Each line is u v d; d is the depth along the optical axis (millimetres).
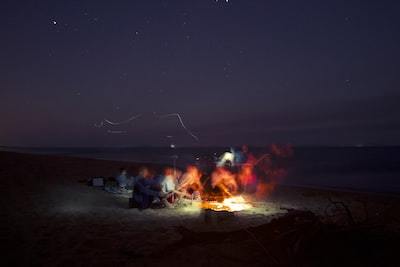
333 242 5375
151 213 8367
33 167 16422
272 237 5770
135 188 9094
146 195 8906
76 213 8195
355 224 5797
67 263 4949
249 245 5578
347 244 5375
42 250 5488
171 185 9383
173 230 6703
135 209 8836
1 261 5023
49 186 12039
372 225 5793
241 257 5152
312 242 5363
